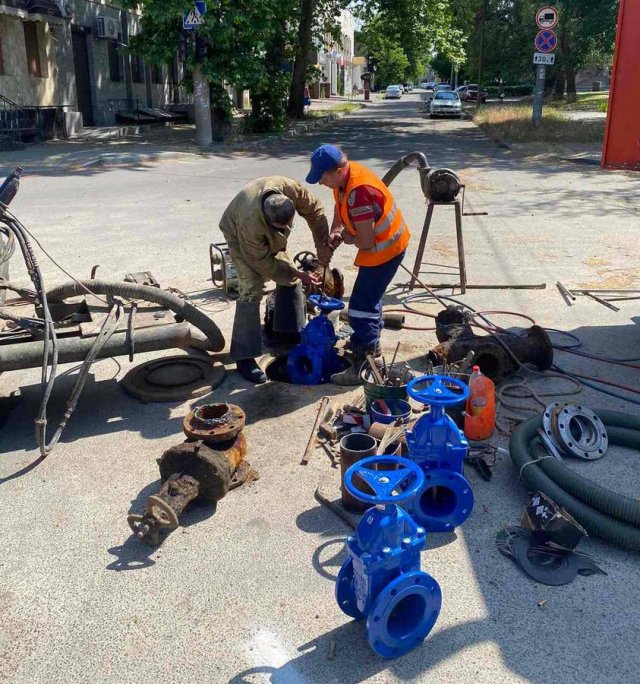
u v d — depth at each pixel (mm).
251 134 22125
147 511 2980
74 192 11922
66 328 4293
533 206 10695
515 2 39438
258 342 4723
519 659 2400
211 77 18406
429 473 3004
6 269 5297
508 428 4023
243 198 4383
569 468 3570
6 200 3990
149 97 28750
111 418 4273
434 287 6785
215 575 2848
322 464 3684
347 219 4312
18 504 3373
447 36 30422
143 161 16062
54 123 20344
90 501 3389
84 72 24109
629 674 2330
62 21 20500
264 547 3018
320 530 3133
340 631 2545
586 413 3762
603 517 3008
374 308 4582
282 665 2396
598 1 25438
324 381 4785
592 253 7910
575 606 2637
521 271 7273
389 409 3846
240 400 4488
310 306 5750
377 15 29250
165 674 2373
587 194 11664
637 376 4762
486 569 2846
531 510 2941
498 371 4562
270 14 17891
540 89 21109
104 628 2580
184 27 17031
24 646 2506
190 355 5086
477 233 8969
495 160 16328
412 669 2371
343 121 31422
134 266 7340
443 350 4500
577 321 5840
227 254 6344
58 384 4812
